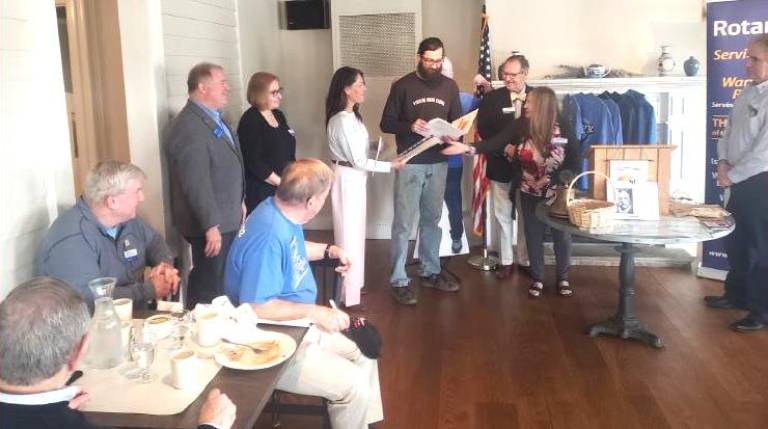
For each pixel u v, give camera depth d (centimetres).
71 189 258
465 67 560
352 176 402
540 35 536
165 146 368
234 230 353
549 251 514
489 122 468
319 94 584
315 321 224
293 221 235
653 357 346
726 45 427
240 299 228
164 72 366
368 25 540
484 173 496
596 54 534
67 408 141
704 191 476
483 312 414
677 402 300
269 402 263
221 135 342
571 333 379
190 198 332
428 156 425
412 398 308
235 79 468
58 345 138
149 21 349
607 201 342
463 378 327
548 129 419
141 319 221
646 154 342
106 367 186
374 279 479
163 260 272
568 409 297
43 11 240
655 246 519
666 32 524
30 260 236
